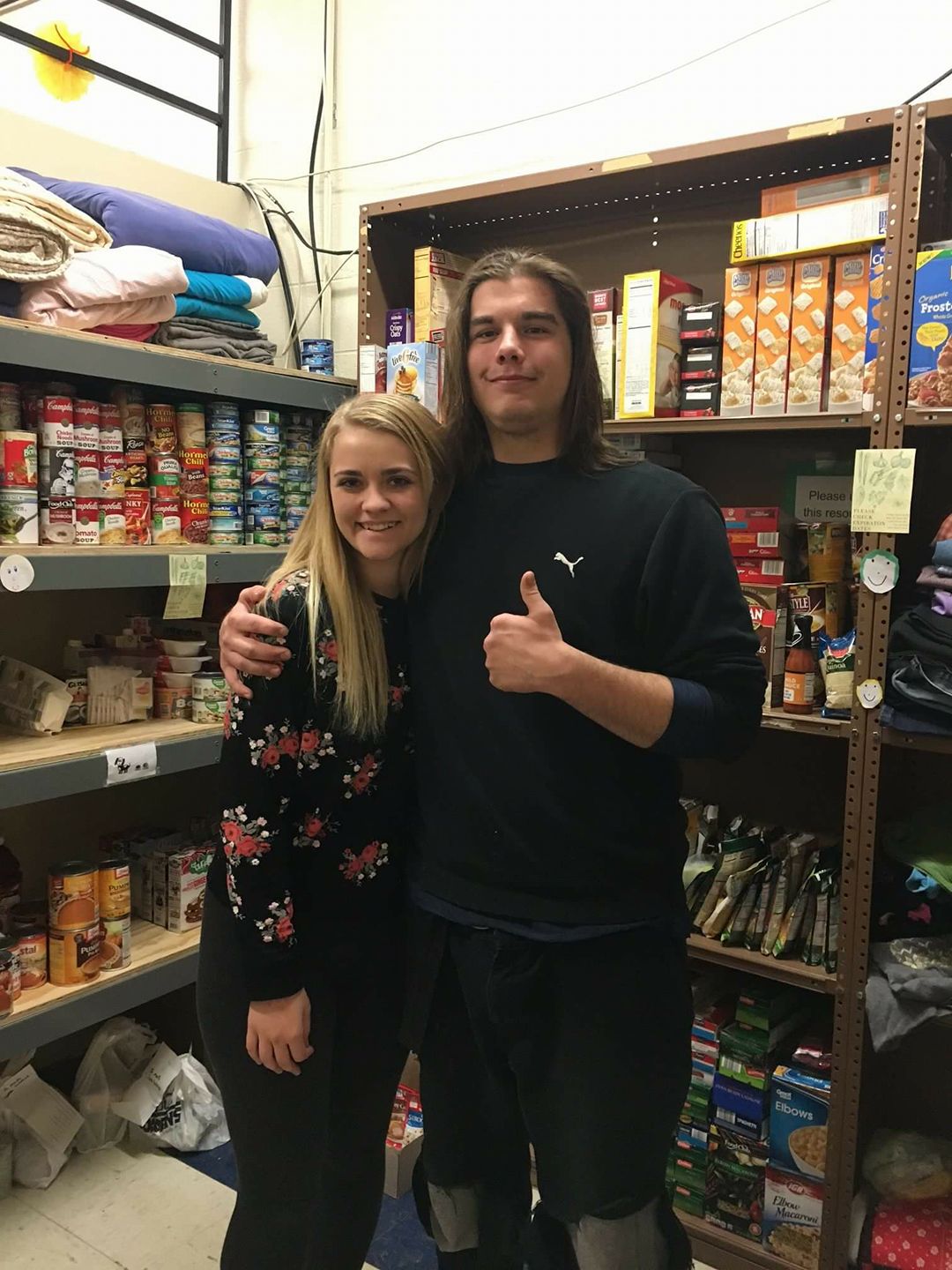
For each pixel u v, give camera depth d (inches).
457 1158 53.7
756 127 80.7
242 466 85.8
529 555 48.2
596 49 87.9
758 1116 73.4
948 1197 70.7
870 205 64.6
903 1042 67.1
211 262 83.4
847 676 68.1
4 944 69.8
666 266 85.1
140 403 77.7
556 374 48.3
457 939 49.6
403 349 82.9
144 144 100.5
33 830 92.0
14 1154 79.8
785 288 68.9
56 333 66.7
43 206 69.1
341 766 49.8
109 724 81.1
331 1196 56.7
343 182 105.1
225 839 48.5
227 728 48.8
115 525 75.2
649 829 48.7
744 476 84.3
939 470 73.9
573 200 84.3
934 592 64.0
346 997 53.6
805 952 71.5
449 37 96.6
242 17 107.4
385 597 51.8
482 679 48.3
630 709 43.4
